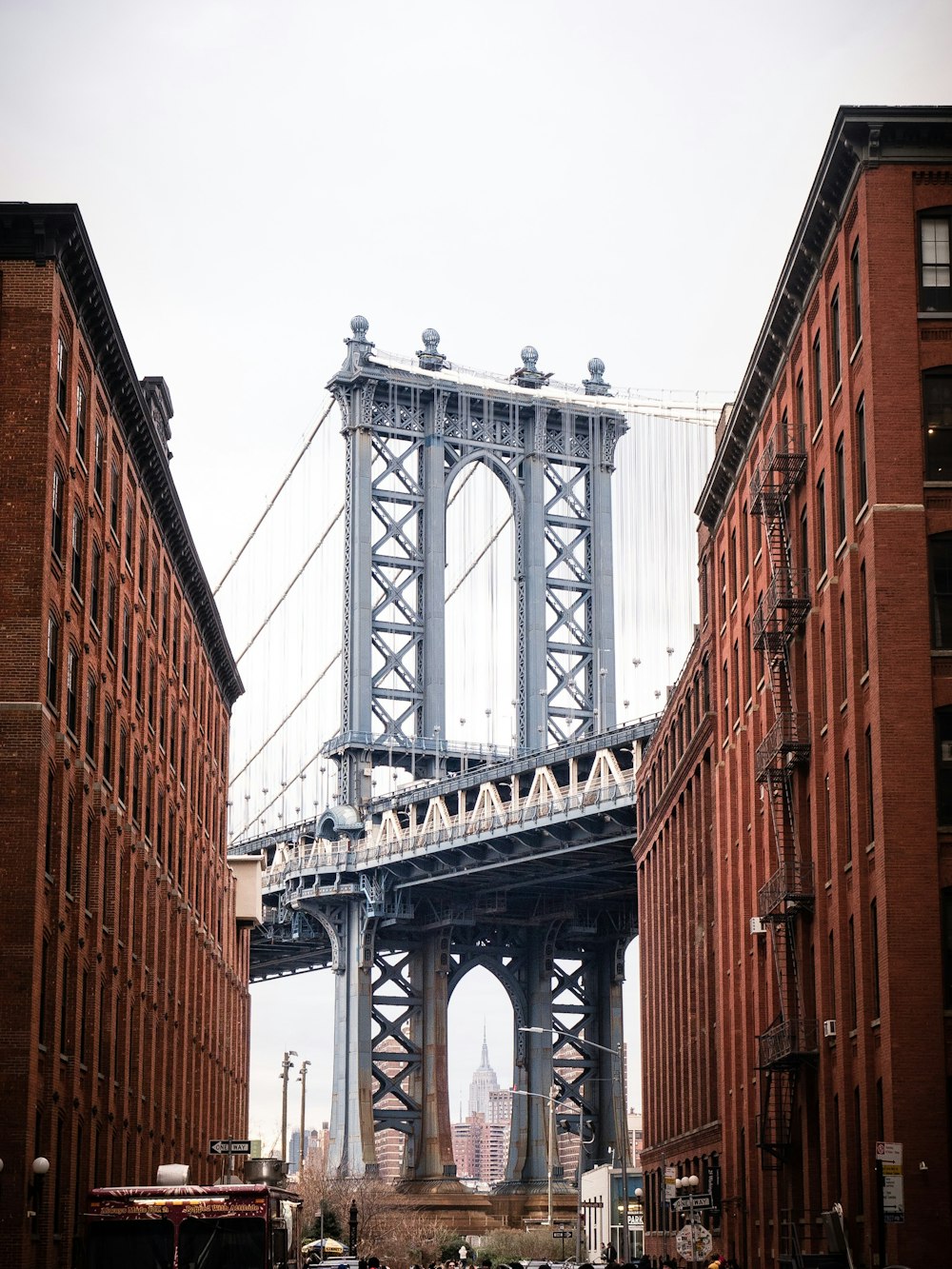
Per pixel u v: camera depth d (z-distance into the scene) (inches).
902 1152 1811.0
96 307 2278.5
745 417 2664.9
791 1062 2278.5
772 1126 2529.5
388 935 7003.0
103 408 2460.6
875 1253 1871.3
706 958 3435.0
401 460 6875.0
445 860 6215.6
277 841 7091.5
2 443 2084.2
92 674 2397.9
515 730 6747.1
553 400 6934.1
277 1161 1895.9
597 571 7047.2
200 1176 3518.7
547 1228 6289.4
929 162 1993.1
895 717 1895.9
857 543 2030.0
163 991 3011.8
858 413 2042.3
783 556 2374.5
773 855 2554.1
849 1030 2049.7
